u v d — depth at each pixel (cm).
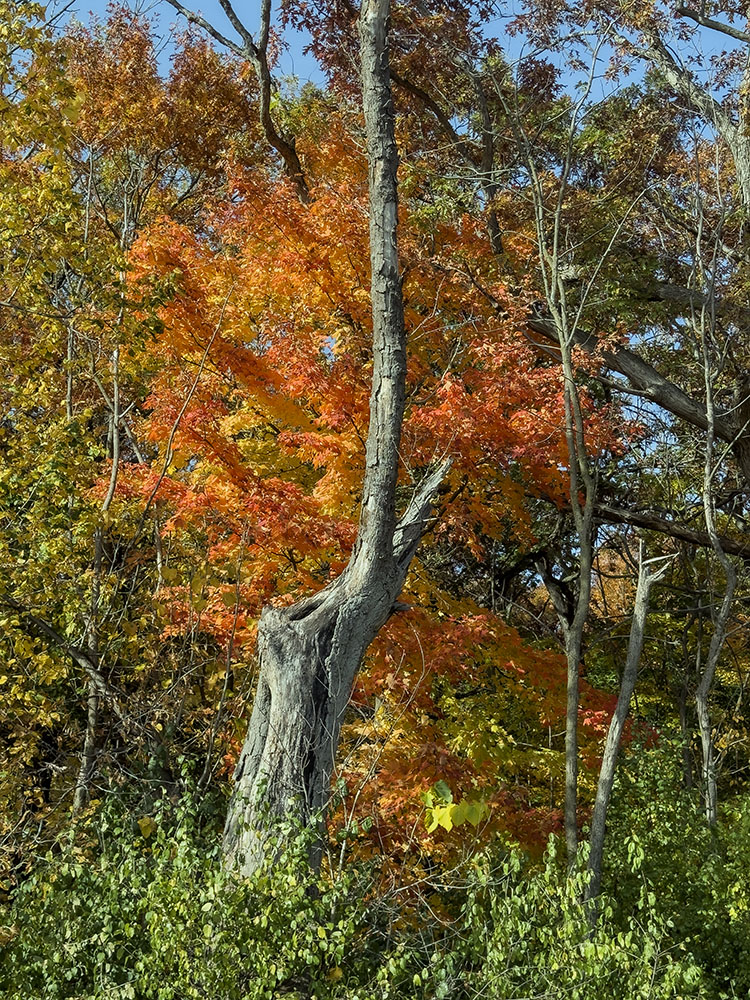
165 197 1698
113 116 1534
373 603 798
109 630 1055
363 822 651
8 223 955
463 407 1026
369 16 880
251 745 755
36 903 626
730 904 891
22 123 955
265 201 1181
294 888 568
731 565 1159
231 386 1156
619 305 1520
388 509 806
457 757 899
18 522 1070
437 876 698
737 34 1603
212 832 749
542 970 576
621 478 1792
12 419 1198
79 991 586
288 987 573
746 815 1033
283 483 994
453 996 585
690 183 1467
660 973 611
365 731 892
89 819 860
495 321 1250
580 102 1122
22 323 1196
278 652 764
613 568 2030
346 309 1185
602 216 1505
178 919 557
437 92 1775
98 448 1084
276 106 1769
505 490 1195
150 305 993
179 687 955
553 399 1096
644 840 912
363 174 1459
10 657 1027
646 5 1330
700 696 1173
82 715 1152
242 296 1162
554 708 1080
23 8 945
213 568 934
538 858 896
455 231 1416
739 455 1664
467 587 1717
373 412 823
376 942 629
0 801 898
